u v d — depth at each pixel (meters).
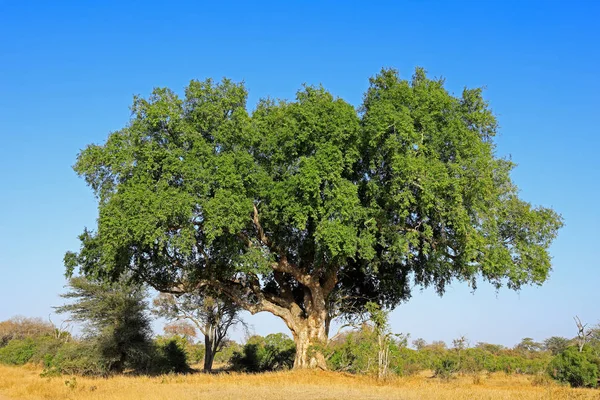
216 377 26.66
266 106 29.52
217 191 23.58
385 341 25.91
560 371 28.89
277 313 29.30
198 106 25.19
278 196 24.61
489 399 17.59
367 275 31.84
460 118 25.89
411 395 18.44
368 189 25.70
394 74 26.84
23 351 49.81
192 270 27.70
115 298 38.66
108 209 23.14
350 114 24.77
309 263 29.30
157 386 21.89
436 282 31.12
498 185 27.14
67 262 28.00
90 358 36.25
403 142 24.08
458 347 38.12
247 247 26.42
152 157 23.81
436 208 24.38
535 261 26.64
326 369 27.86
